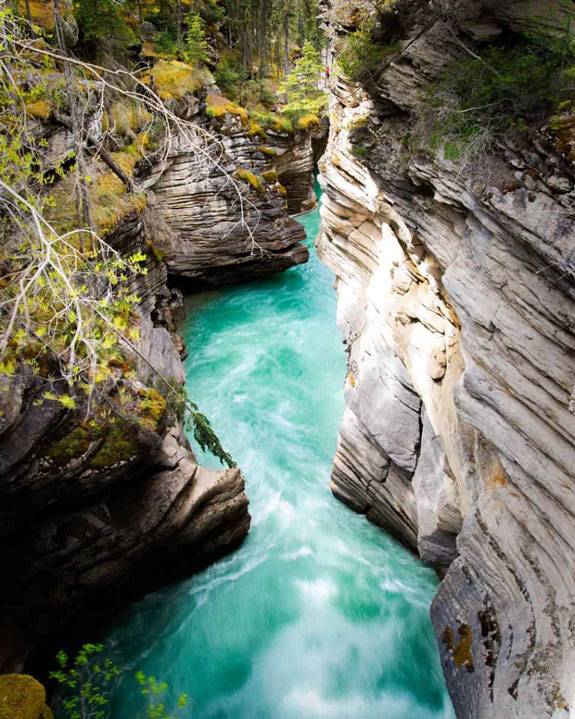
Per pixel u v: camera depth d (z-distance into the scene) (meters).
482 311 6.91
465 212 7.26
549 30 6.78
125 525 9.28
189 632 10.11
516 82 6.60
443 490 9.06
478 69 7.16
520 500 6.80
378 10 9.02
